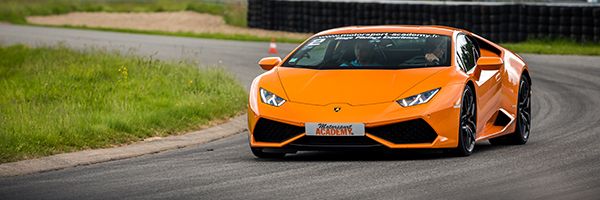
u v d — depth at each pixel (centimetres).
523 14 5925
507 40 5975
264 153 2153
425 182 1738
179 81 3622
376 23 6638
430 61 2177
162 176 1886
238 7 9225
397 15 6506
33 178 1902
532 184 1712
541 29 5878
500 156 2103
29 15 10481
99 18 9906
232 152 2309
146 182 1809
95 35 7238
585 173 1833
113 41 6594
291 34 7319
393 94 2050
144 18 9738
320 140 2033
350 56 2212
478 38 2484
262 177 1838
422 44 2236
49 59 4453
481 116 2223
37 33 7494
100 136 2453
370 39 2270
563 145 2334
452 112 2042
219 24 8756
